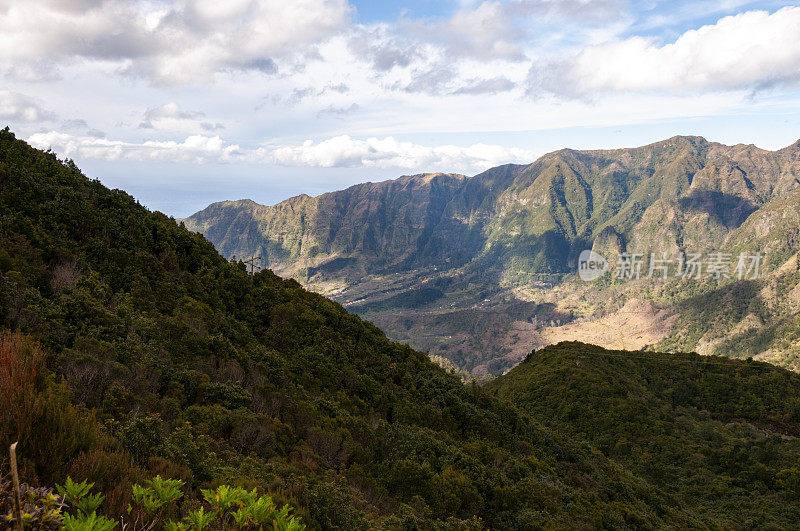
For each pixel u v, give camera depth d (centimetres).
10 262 2722
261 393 2911
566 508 3256
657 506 4553
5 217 3228
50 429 410
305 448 2462
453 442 4000
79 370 1928
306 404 3142
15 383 416
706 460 6575
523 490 3161
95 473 411
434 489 2547
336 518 1294
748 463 6341
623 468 6219
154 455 887
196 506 619
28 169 4156
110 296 3219
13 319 2159
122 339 2583
